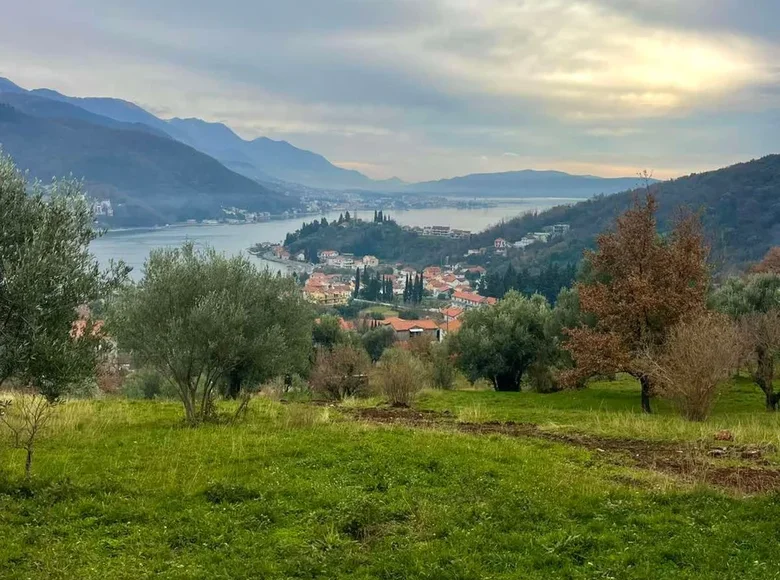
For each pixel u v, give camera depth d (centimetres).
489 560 781
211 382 1908
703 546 811
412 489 1088
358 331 8438
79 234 1055
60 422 1634
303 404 2388
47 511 929
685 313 2633
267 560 785
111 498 997
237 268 1908
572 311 3700
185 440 1459
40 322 947
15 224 974
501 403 3008
